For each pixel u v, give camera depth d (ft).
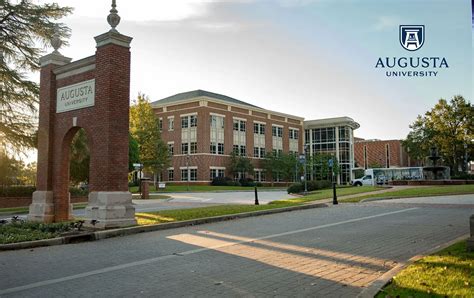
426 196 88.28
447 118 197.06
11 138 90.99
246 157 233.35
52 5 88.74
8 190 108.17
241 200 107.45
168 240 38.06
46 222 53.78
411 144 235.81
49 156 57.77
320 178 267.80
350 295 20.06
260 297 20.06
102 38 49.96
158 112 234.99
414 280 20.43
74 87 54.85
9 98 87.04
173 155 226.58
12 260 30.71
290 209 64.44
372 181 203.41
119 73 50.11
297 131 282.97
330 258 28.30
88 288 22.29
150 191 174.91
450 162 215.92
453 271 21.57
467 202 71.31
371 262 26.91
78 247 36.29
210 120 220.02
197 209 62.54
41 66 60.03
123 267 27.14
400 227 42.01
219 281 23.07
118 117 49.55
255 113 248.93
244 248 32.76
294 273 24.50
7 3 83.10
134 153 157.69
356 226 43.73
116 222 46.47
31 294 21.40
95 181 49.32
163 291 21.38
